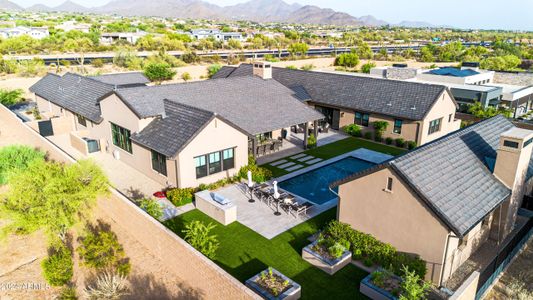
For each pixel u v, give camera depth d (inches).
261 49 4520.2
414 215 553.6
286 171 986.7
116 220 746.2
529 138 631.8
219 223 725.9
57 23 6314.0
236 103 1091.3
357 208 629.9
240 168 933.8
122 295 570.3
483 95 1448.1
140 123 914.7
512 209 668.1
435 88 1184.8
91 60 2810.0
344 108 1326.3
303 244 660.1
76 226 709.9
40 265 663.1
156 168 899.4
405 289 490.0
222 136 872.9
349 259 606.9
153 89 1021.8
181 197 789.9
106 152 1107.9
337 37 7234.3
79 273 637.9
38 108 1547.7
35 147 1109.1
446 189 569.0
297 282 562.3
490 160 684.1
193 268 542.9
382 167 570.6
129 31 5275.6
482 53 3944.4
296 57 3454.7
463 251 590.6
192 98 1047.6
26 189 637.9
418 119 1120.2
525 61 3250.5
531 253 653.9
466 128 769.6
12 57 2527.1
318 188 901.8
